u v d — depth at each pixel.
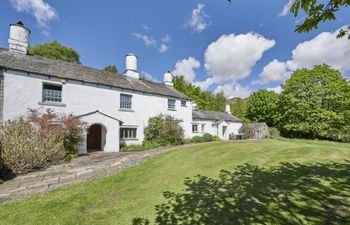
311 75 25.48
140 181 7.59
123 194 6.31
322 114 23.67
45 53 30.78
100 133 17.88
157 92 20.55
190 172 8.23
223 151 12.09
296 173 6.90
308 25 2.24
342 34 2.29
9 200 5.98
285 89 27.95
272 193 5.31
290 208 4.41
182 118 23.52
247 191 5.62
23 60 13.98
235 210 4.61
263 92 41.03
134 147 17.22
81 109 15.35
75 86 15.19
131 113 18.50
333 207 4.30
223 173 7.68
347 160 8.62
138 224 4.42
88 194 6.38
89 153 14.59
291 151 10.88
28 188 7.04
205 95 49.69
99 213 5.04
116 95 17.52
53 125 12.31
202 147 14.16
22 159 9.11
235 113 51.59
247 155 10.50
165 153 12.92
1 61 12.41
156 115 20.45
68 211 5.19
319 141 21.89
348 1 1.98
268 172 7.30
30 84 13.12
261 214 4.30
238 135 30.44
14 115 12.38
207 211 4.71
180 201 5.45
